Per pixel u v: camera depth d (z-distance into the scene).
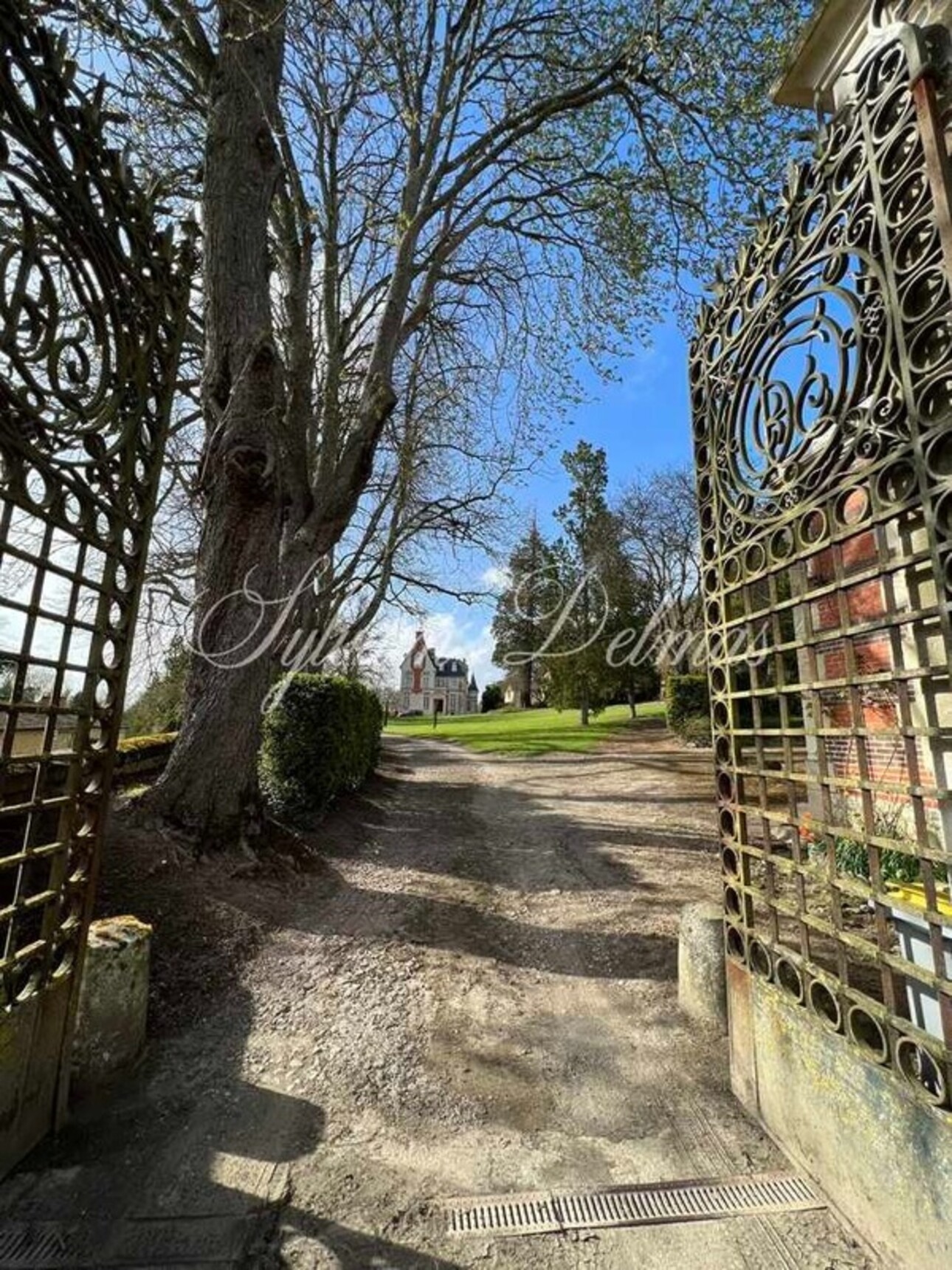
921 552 1.74
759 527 2.59
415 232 7.95
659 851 6.95
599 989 3.80
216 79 6.05
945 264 1.66
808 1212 2.05
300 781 7.27
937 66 1.71
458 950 4.36
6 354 1.86
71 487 2.30
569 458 29.83
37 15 2.19
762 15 6.64
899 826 4.08
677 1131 2.50
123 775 6.54
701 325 3.08
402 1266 1.86
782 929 4.35
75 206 2.21
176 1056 2.98
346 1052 3.09
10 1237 1.92
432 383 12.66
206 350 5.92
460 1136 2.48
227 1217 2.03
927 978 1.70
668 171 8.24
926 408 1.73
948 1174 1.61
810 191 2.26
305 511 7.18
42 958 2.31
